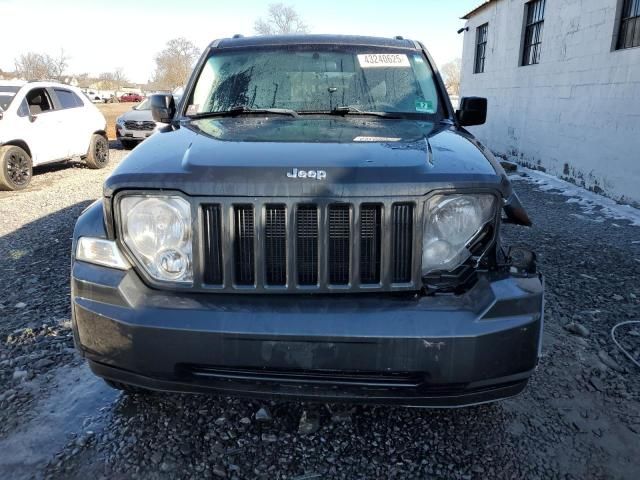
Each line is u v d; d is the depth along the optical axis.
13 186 8.71
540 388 2.78
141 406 2.57
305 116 3.05
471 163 2.14
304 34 3.71
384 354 1.87
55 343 3.18
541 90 10.16
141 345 1.94
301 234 1.96
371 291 1.99
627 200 7.38
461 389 1.95
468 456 2.27
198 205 1.95
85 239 2.11
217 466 2.19
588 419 2.53
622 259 4.95
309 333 1.87
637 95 7.14
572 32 8.88
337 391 1.96
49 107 10.12
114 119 27.36
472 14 14.55
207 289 1.99
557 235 5.79
